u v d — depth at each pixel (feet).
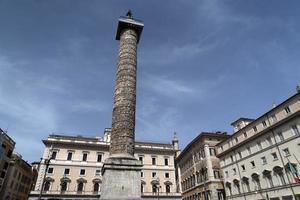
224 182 154.40
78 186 171.83
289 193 108.68
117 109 88.33
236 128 168.04
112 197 71.10
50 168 171.94
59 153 179.52
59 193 161.99
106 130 204.64
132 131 85.97
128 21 106.73
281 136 117.19
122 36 105.09
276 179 116.67
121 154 79.66
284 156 113.70
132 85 93.71
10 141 150.20
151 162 198.70
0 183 142.10
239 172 142.10
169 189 190.60
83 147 186.70
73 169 176.45
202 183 169.89
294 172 102.99
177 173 230.48
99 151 188.55
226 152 155.84
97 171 180.55
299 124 108.06
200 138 179.52
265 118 128.98
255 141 133.39
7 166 149.59
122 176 75.25
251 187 131.44
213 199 152.05
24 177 181.57
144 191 184.85
